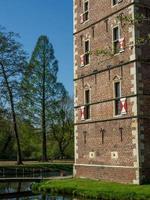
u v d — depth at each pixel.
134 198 23.70
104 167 31.25
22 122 58.41
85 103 34.22
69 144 78.69
